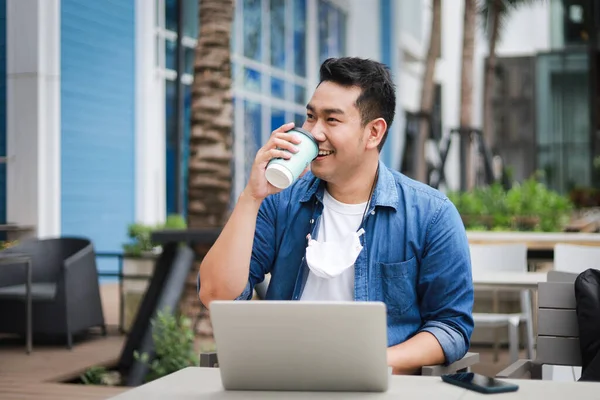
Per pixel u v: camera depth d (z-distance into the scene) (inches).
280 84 716.0
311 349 73.8
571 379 134.0
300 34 767.7
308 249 103.5
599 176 1275.8
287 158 91.4
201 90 268.7
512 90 1322.6
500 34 896.9
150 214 486.0
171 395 74.9
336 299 105.2
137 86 480.1
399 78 950.4
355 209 106.9
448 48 1408.7
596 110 1274.6
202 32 269.6
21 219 371.9
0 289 260.1
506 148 1322.6
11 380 202.1
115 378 219.6
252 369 75.6
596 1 1241.4
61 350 250.7
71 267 257.3
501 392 74.0
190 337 214.4
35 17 369.1
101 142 447.2
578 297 110.0
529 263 269.1
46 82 375.6
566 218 381.7
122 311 286.5
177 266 235.8
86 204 432.5
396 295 104.8
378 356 72.7
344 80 99.8
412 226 105.7
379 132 101.8
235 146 617.6
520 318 206.2
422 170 591.5
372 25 917.2
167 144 518.0
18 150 372.8
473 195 403.5
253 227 101.7
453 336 101.9
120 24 465.7
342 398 72.6
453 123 1395.2
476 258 213.3
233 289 101.6
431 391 74.9
